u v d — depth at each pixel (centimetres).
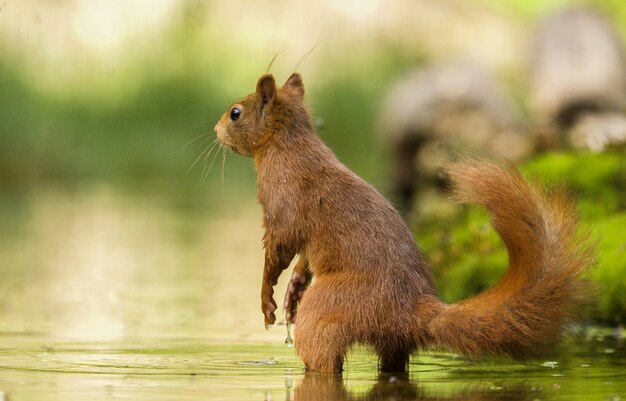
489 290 834
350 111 3156
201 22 3341
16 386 767
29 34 3177
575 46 1942
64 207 2409
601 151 1358
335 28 3431
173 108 3212
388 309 838
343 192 889
